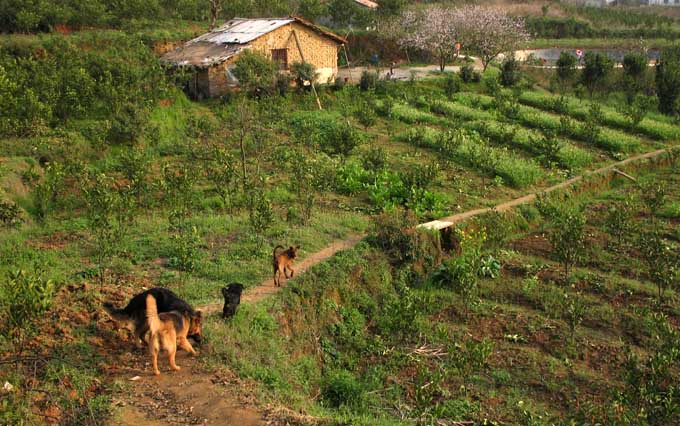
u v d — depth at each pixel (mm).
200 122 27375
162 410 9070
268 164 26172
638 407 11102
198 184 23234
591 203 24812
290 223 19156
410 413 11211
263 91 34812
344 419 9688
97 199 15531
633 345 14320
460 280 16047
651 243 17656
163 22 43750
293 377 11648
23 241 16828
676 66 41844
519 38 48594
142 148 26281
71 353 10352
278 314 13359
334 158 27078
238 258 16047
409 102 38688
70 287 12977
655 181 27641
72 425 8625
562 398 12312
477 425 11328
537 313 16016
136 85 29109
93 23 39469
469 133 32344
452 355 12516
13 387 9039
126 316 10500
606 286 17141
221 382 9969
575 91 43750
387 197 22766
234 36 37469
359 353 14078
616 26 74812
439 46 47000
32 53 31188
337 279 15664
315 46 39281
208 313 12500
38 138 23875
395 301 14930
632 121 34375
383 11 52938
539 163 28625
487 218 21156
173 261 15539
